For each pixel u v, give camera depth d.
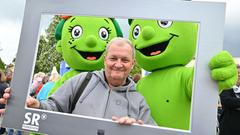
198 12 1.35
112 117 1.38
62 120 1.40
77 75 1.60
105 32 1.71
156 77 1.68
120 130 1.34
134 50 1.55
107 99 1.52
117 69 1.49
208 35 1.33
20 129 1.43
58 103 1.51
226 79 1.27
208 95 1.30
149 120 1.53
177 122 1.55
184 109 1.56
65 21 1.70
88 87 1.55
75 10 1.45
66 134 1.39
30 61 1.46
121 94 1.54
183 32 1.63
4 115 1.44
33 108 1.43
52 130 1.40
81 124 1.38
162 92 1.61
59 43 1.62
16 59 1.46
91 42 1.69
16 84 1.45
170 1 1.38
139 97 1.56
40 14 1.48
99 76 1.56
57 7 1.46
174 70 1.67
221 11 1.33
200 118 1.30
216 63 1.27
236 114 2.75
